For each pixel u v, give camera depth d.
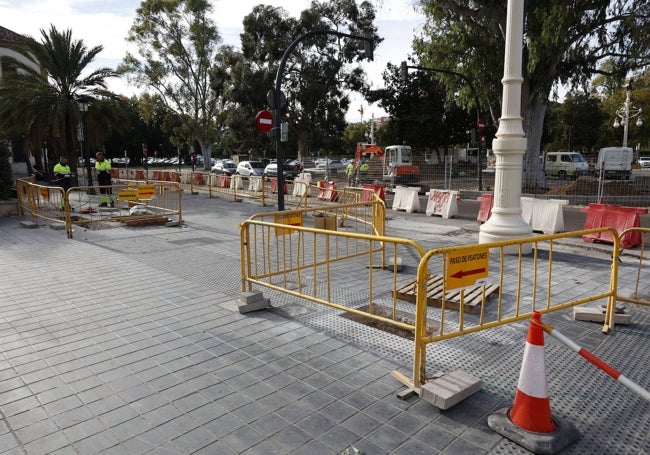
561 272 7.11
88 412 3.37
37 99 21.62
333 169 30.22
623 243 8.99
